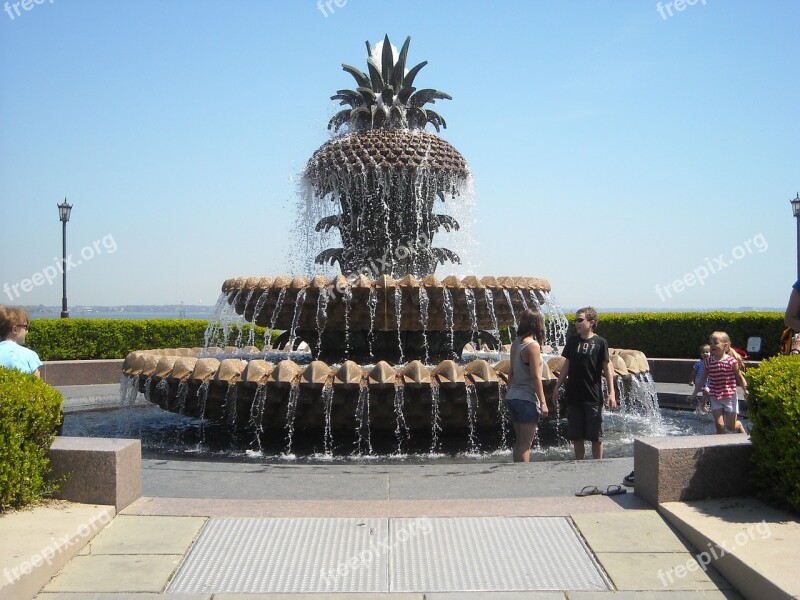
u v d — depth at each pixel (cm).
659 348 1781
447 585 399
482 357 1132
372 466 650
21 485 477
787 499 470
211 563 422
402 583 401
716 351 878
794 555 395
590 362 746
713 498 507
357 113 1155
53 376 1501
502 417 844
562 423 1034
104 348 1736
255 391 836
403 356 1021
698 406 1227
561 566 420
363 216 1120
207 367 878
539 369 718
